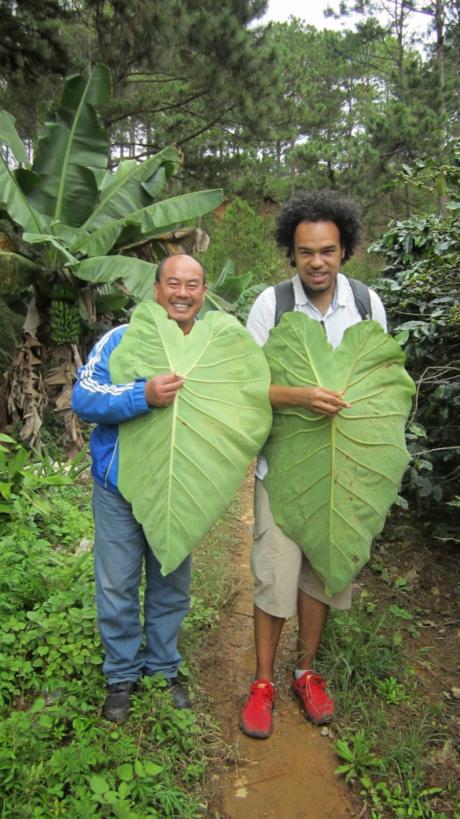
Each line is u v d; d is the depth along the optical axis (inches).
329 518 89.7
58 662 97.7
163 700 90.9
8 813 72.6
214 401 84.2
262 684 97.4
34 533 138.8
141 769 78.9
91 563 130.0
